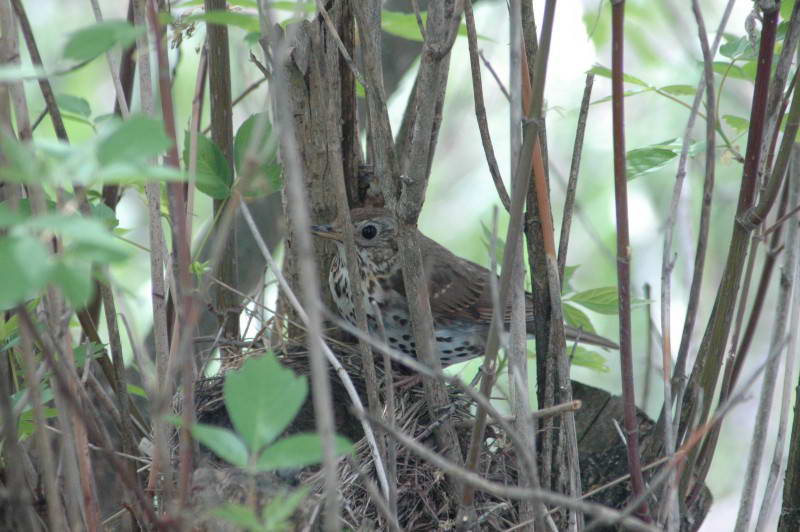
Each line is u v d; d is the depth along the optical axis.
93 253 3.43
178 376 8.51
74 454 5.60
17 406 5.15
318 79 6.49
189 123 7.43
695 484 6.68
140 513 6.31
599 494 7.48
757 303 6.76
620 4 5.10
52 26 15.34
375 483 7.22
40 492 6.32
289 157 4.00
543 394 7.16
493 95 15.67
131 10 7.00
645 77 13.14
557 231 14.99
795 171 6.51
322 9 6.04
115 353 6.25
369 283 9.05
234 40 12.54
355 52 7.84
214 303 8.25
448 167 16.14
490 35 15.80
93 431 5.74
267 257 5.71
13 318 6.03
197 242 8.93
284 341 8.60
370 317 9.20
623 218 5.54
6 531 5.92
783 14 7.00
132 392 7.58
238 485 6.24
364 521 6.78
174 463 6.73
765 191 6.06
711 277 14.65
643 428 7.72
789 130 5.85
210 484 6.27
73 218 3.48
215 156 6.72
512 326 5.82
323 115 7.32
